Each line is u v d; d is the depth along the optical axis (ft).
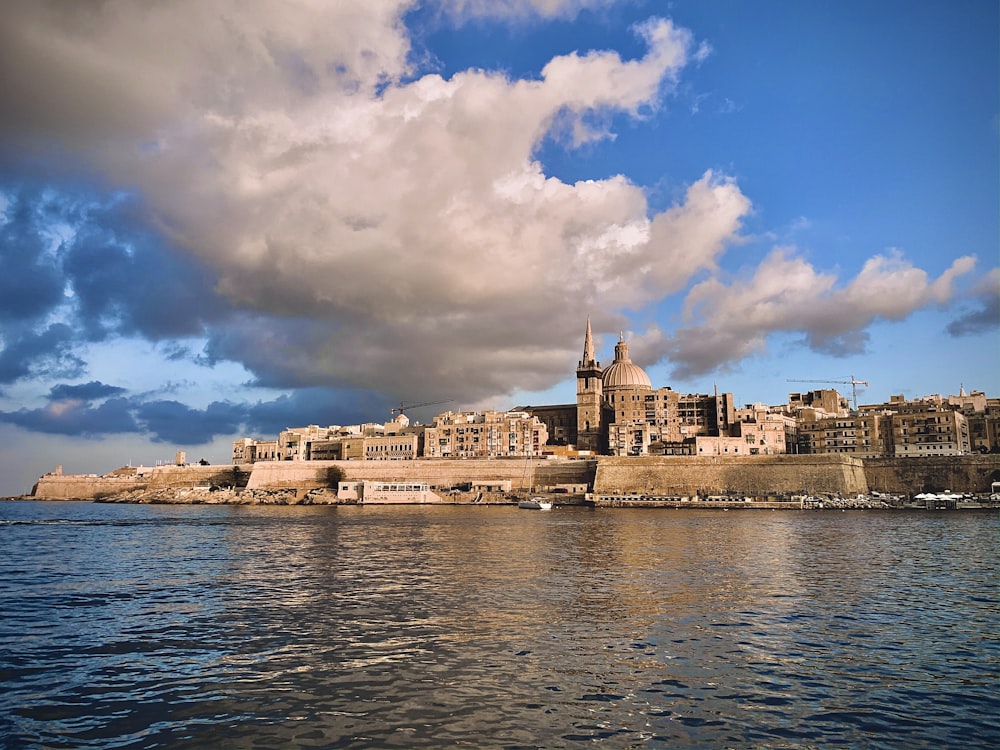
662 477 592.19
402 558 218.79
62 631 119.85
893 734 74.84
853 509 505.25
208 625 123.54
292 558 222.28
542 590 156.97
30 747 70.90
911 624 123.34
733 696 85.92
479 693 86.69
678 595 150.51
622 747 71.00
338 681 91.30
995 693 87.45
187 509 593.01
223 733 74.43
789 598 147.33
